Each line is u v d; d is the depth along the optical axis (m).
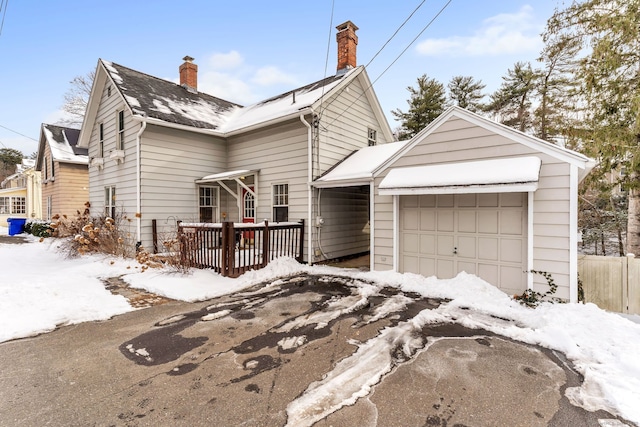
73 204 15.84
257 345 3.45
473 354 3.24
